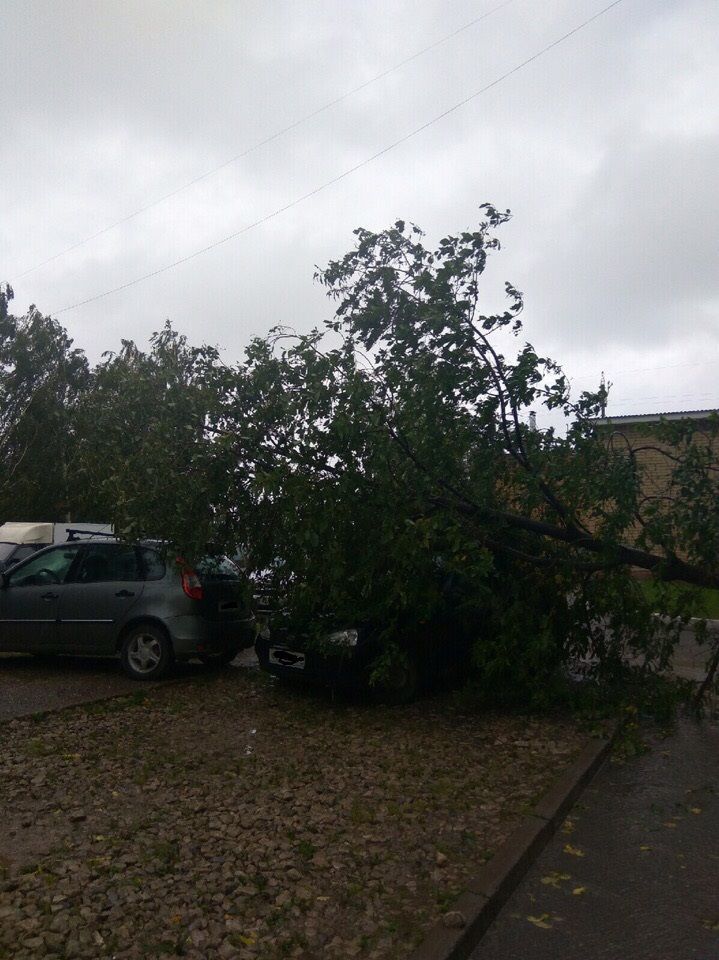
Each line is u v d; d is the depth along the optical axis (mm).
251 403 7859
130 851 4727
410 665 8586
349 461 7348
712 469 7391
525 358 7160
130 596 9562
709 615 7930
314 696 8984
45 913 3928
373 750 7031
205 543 8156
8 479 30297
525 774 6402
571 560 8016
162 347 8328
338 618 8492
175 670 10258
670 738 7797
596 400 7852
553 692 8047
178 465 7965
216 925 3896
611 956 3865
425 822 5340
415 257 7637
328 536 7602
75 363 32469
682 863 4902
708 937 4035
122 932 3781
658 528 7309
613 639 8375
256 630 8500
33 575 10086
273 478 7309
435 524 7129
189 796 5793
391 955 3686
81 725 7617
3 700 8383
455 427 7480
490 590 7660
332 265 7715
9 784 5926
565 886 4602
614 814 5738
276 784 6102
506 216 7266
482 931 4051
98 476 8664
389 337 7496
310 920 4000
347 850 4859
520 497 8180
